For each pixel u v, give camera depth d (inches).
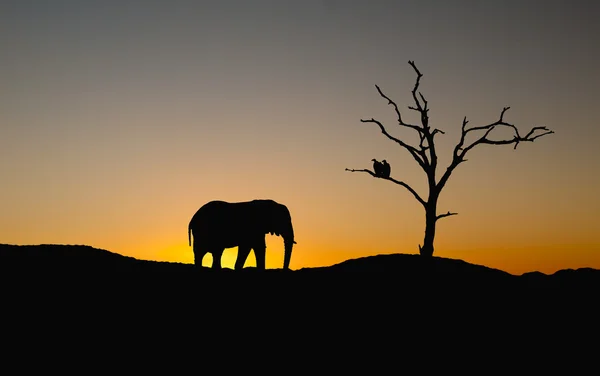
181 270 1039.6
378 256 1163.3
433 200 1154.0
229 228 1177.4
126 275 983.0
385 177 1155.3
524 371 776.3
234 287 970.7
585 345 852.0
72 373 693.3
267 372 730.8
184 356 754.2
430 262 1125.1
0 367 691.4
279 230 1195.9
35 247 1069.8
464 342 837.8
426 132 1143.0
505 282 1061.1
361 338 829.8
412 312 913.5
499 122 1129.4
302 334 832.3
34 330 782.5
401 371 754.2
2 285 896.9
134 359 737.6
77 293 896.3
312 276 1037.2
